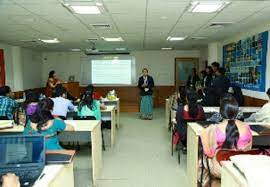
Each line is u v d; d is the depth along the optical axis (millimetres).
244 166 1569
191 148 3256
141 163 4379
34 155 1865
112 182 3639
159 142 5664
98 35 6879
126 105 10758
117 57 11719
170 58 11727
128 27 5719
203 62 10953
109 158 4641
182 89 4898
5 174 1727
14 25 5336
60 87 5148
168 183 3594
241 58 6637
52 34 6598
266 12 4359
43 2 3658
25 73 10016
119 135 6309
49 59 11828
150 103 8555
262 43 5465
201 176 2832
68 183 2221
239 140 2482
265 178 1424
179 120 4285
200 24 5434
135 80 11742
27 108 3531
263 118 3980
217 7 4000
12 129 3400
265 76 5340
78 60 11797
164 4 3801
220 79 6211
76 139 4387
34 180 1748
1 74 8109
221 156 2443
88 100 4684
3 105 4566
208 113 4422
